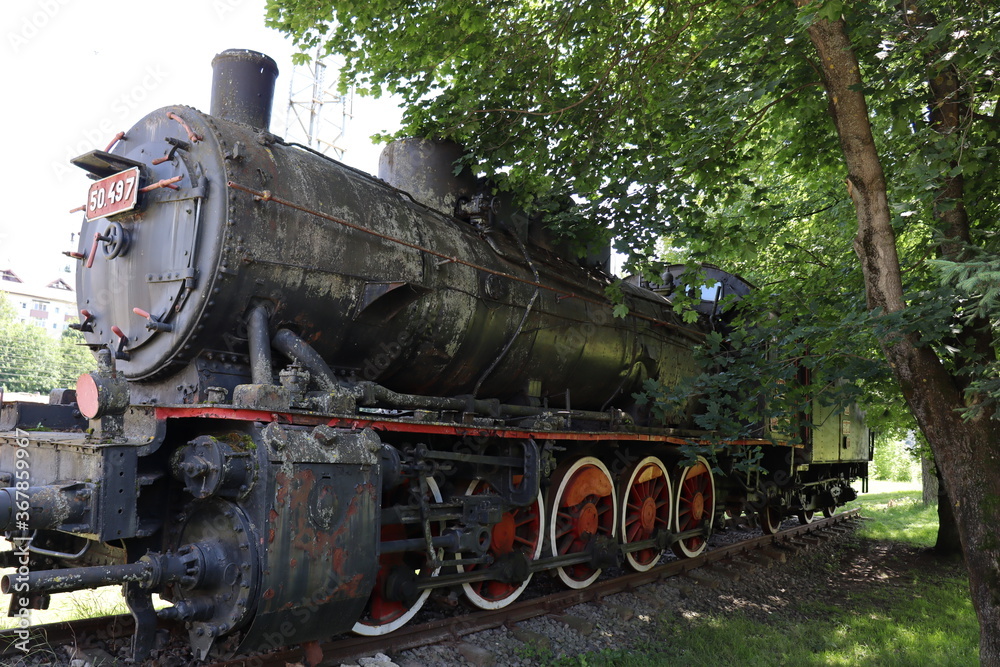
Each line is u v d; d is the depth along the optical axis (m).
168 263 4.20
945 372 4.68
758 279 8.88
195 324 4.04
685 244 5.69
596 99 6.30
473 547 4.91
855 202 4.85
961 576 8.88
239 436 3.59
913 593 7.90
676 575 7.57
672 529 7.86
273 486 3.41
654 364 7.69
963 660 5.35
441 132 6.02
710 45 5.33
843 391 5.27
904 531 12.49
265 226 4.20
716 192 5.92
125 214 4.48
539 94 6.32
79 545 4.33
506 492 5.39
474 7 5.80
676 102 5.60
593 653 5.05
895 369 4.81
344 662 4.20
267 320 4.26
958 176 5.05
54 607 5.00
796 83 5.52
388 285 4.63
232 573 3.38
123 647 4.10
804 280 6.82
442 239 5.41
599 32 6.20
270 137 4.62
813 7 4.10
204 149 4.22
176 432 3.96
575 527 6.29
